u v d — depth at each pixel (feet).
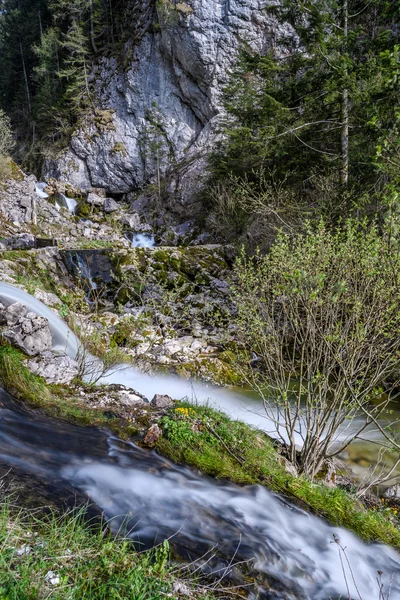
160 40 85.66
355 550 10.03
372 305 12.41
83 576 6.70
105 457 11.05
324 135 37.78
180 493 10.13
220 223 51.11
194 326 32.35
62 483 9.57
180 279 38.60
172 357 26.63
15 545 6.96
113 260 39.60
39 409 13.33
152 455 11.57
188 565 7.63
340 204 30.71
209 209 62.64
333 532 10.31
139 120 88.89
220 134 75.56
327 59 34.60
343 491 12.76
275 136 36.96
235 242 45.03
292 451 13.55
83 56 95.81
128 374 23.43
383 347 12.85
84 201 76.95
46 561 6.77
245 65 42.16
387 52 15.78
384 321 12.35
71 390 15.35
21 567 6.30
